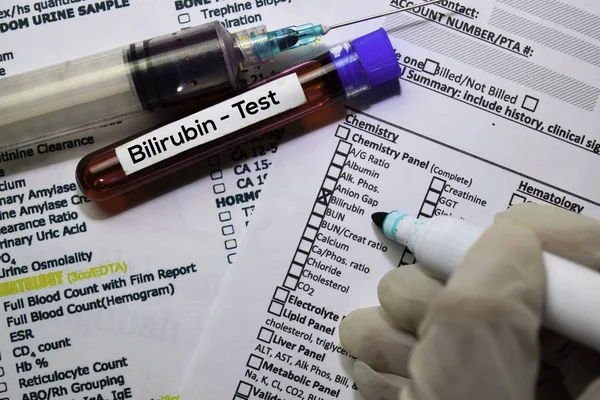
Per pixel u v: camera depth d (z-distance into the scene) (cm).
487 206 24
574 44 24
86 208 24
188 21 24
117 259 24
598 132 24
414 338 24
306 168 24
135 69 23
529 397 20
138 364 24
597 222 22
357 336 24
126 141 23
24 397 24
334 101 24
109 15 24
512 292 21
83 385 24
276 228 24
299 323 24
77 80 24
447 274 22
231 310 24
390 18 24
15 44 24
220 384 24
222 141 24
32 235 24
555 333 23
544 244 22
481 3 24
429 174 24
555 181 24
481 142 24
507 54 24
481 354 20
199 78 23
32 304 24
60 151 24
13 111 24
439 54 24
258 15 24
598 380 21
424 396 20
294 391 24
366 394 24
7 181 24
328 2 24
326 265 24
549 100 24
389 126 24
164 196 24
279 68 24
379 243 24
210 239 24
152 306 24
